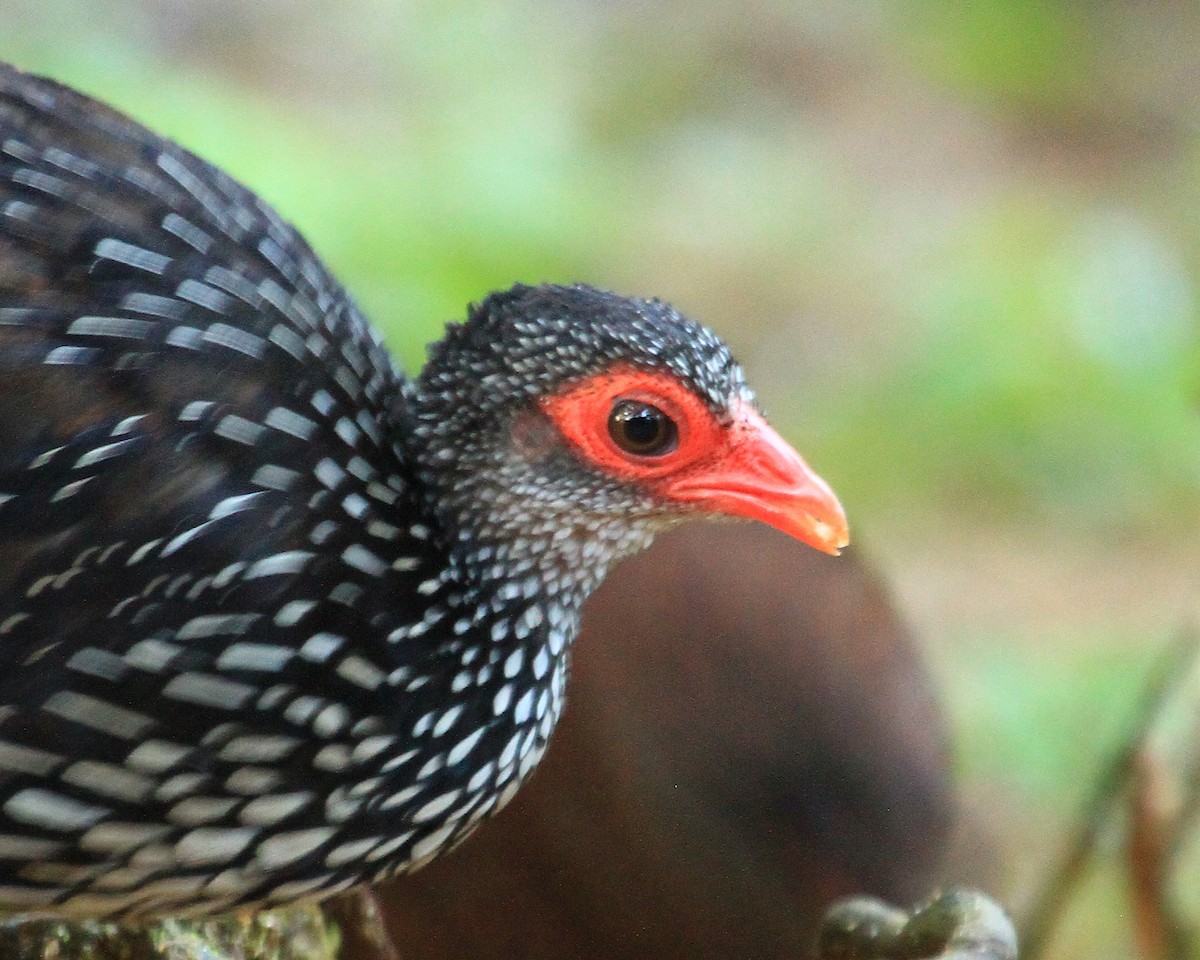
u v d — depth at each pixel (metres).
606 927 7.78
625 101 21.00
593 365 5.61
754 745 7.67
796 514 5.87
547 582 5.85
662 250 19.34
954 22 23.95
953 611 16.34
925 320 18.77
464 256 13.32
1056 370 18.17
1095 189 21.58
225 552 5.14
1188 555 17.30
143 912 5.66
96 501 5.05
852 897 7.82
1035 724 14.12
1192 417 17.84
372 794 5.54
